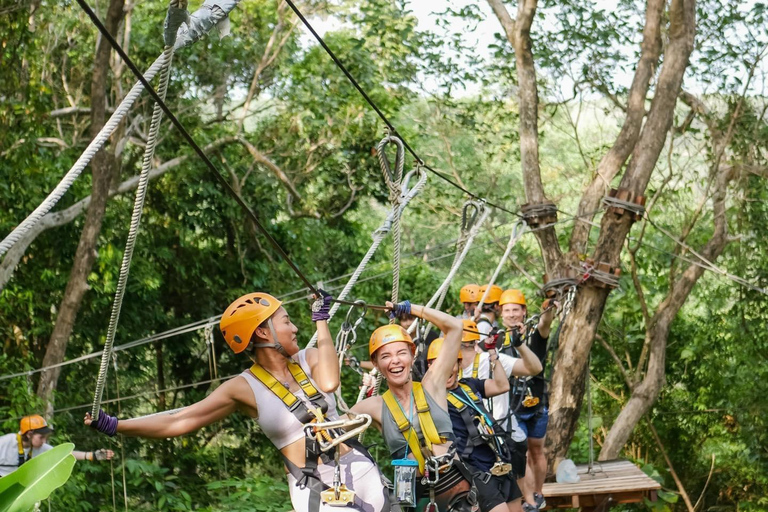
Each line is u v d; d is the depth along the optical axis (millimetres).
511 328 6527
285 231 18812
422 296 19312
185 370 19625
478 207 7297
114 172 15023
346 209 19125
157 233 17844
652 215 18516
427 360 5156
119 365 17516
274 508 10320
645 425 20266
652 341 17391
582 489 9258
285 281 18641
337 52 17891
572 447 17594
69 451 3074
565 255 12789
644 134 12070
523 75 13664
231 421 18328
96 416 3379
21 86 12633
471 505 4469
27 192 13664
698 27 17156
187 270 18656
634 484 9398
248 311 3543
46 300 16141
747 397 19094
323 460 3488
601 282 11852
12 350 14891
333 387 3605
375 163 19109
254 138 17875
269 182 18078
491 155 19000
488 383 5730
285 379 3600
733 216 18922
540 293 11156
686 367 19828
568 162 22594
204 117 18594
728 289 19281
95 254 13703
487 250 23453
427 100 18750
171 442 17391
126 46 15398
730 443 20062
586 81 17312
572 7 16594
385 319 18672
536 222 12852
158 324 18422
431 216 21953
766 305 18766
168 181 17641
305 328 18016
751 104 17719
